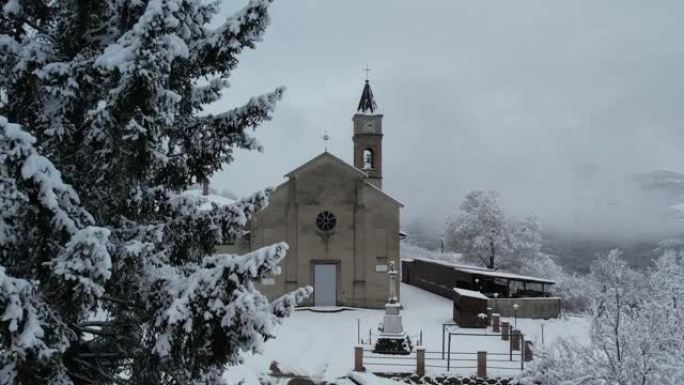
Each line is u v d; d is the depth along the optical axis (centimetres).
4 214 550
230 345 611
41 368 557
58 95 666
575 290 5241
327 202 3391
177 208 810
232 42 755
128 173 655
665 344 1431
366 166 4059
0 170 528
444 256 5850
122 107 612
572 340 1508
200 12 781
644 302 1455
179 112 798
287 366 2130
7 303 521
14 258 610
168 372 676
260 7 748
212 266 656
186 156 803
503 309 3178
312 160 3384
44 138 683
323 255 3372
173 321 586
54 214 576
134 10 702
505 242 5522
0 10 677
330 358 2230
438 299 3756
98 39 718
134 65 589
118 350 728
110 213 719
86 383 720
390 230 3384
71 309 571
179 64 755
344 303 3353
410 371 2055
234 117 796
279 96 802
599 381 1392
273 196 3381
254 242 3356
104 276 549
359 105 4150
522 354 2105
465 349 2359
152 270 676
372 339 2544
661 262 2144
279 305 709
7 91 664
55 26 745
